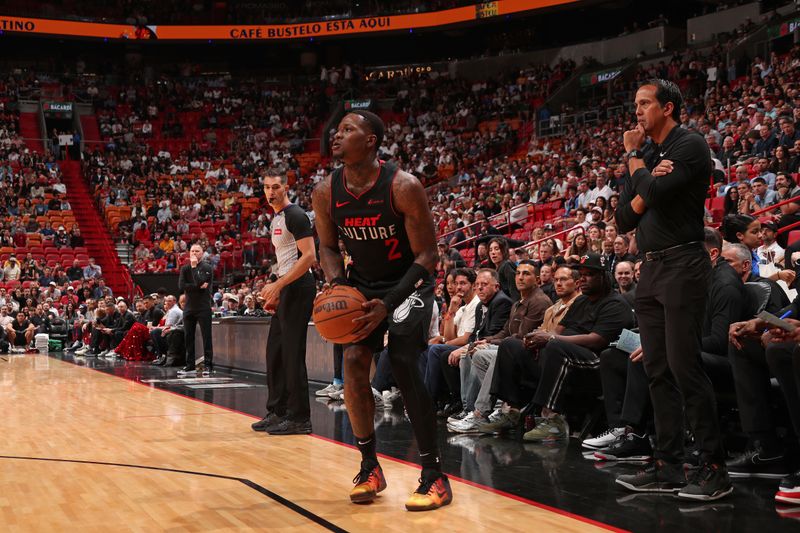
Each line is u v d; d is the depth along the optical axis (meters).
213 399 6.62
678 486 3.15
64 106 25.77
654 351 3.18
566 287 4.80
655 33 22.73
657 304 3.17
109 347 13.20
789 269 5.15
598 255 4.56
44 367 10.48
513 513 2.86
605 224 9.32
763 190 8.81
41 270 17.70
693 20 21.91
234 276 16.58
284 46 29.52
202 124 26.61
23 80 26.77
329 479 3.48
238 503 3.04
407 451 4.18
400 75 27.98
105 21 26.47
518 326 5.23
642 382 3.83
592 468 3.68
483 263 9.03
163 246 19.41
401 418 5.50
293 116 27.17
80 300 17.05
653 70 20.09
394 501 3.07
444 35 28.25
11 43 28.39
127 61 29.03
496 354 4.74
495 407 5.02
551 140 20.17
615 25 25.30
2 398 6.73
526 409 4.66
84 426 5.09
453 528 2.66
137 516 2.85
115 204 22.00
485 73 26.45
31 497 3.14
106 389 7.47
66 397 6.80
